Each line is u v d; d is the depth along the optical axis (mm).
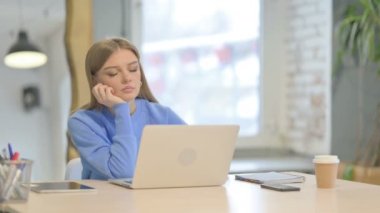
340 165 3936
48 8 3629
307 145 4559
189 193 1837
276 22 4641
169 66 4410
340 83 4309
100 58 2287
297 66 4621
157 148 1895
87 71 2361
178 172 1949
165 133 1892
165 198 1726
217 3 4559
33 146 3637
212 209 1541
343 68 4297
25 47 3604
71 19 3627
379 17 3865
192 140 1940
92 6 3732
